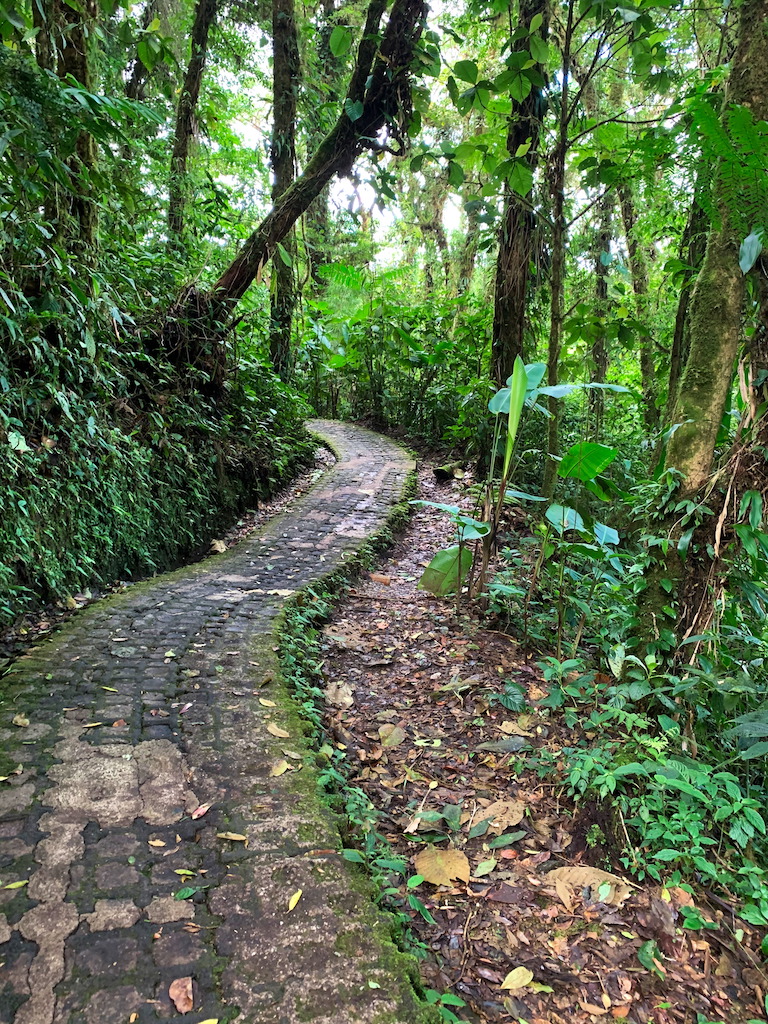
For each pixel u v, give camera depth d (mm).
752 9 2482
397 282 15922
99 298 4406
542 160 4918
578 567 4746
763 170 2232
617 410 8820
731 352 2699
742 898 2098
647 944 1928
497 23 5824
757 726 2359
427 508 7219
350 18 11289
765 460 2562
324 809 2223
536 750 2848
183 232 7320
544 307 6875
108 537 4371
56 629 3588
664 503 2824
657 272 8648
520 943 1937
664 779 2164
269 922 1728
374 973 1596
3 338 3693
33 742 2492
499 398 3652
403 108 5832
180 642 3490
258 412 7277
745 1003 1797
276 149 8758
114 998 1472
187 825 2090
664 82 4148
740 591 2850
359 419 12727
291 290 9000
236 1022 1441
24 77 2553
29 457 3701
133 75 8742
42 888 1782
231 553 5273
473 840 2375
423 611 4473
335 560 5145
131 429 4934
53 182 3883
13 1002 1445
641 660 2887
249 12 9539
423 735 3061
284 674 3223
